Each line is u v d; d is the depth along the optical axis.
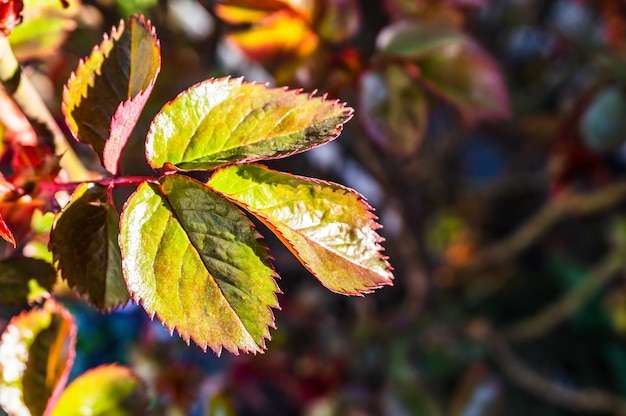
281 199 0.24
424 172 0.71
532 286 0.85
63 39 0.31
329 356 0.66
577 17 0.67
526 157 0.83
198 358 0.53
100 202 0.25
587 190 0.76
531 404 0.77
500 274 0.85
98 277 0.26
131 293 0.25
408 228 0.64
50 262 0.29
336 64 0.35
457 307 0.79
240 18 0.34
